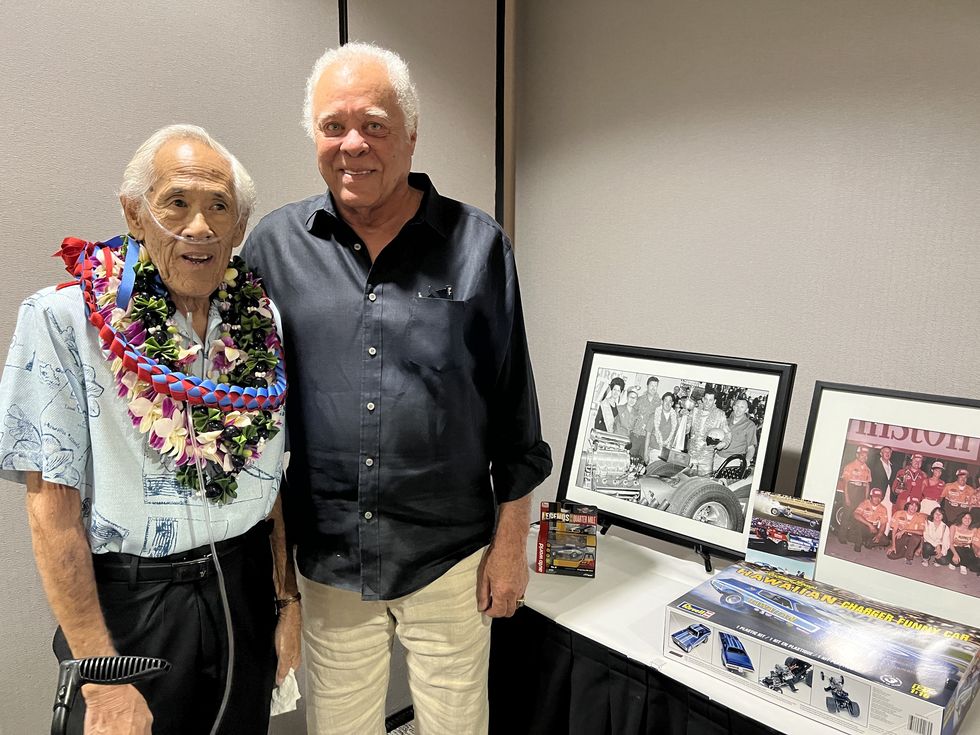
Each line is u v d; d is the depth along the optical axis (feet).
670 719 3.85
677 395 5.06
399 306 3.76
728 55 5.03
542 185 6.56
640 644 4.02
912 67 4.20
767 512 4.32
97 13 4.21
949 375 4.26
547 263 6.61
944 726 2.96
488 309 3.97
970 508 3.83
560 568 4.89
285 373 3.67
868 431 4.23
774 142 4.86
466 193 6.39
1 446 2.73
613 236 5.98
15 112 4.01
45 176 4.17
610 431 5.42
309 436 3.85
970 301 4.14
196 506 3.12
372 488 3.79
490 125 6.45
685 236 5.46
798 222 4.81
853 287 4.60
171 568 3.11
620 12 5.66
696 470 4.88
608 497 5.34
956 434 3.92
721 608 3.81
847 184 4.55
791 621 3.66
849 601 3.89
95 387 2.89
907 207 4.31
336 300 3.77
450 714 4.21
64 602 2.89
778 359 5.02
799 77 4.68
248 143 4.95
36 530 2.85
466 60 6.15
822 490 4.35
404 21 5.66
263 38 4.91
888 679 3.13
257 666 3.50
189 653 3.17
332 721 4.16
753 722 3.43
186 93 4.61
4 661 4.40
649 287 5.76
